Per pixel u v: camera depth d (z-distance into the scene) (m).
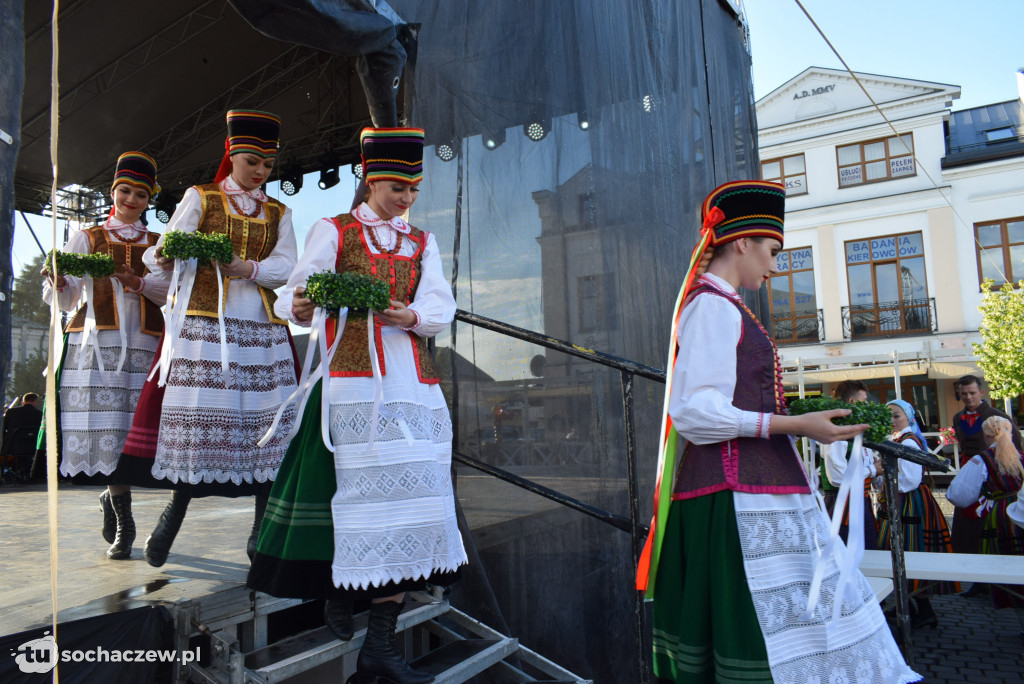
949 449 11.94
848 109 19.23
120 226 3.25
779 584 1.63
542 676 3.09
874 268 18.84
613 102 4.20
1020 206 17.48
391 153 2.30
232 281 2.81
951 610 4.99
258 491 2.74
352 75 6.16
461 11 3.53
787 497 1.70
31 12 4.62
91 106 5.86
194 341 2.67
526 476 3.45
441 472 2.19
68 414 2.95
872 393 18.59
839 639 1.62
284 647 2.27
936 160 18.30
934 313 18.05
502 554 3.34
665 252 4.44
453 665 2.44
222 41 5.66
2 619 2.14
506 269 3.55
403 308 2.18
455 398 3.35
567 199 3.81
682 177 4.80
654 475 3.92
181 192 7.19
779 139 19.91
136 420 2.77
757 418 1.68
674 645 1.75
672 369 1.83
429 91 3.36
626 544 3.63
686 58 5.11
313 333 2.10
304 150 6.57
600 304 3.87
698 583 1.69
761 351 1.79
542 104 3.79
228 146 2.95
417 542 2.02
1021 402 15.42
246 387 2.78
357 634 2.39
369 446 2.03
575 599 3.43
